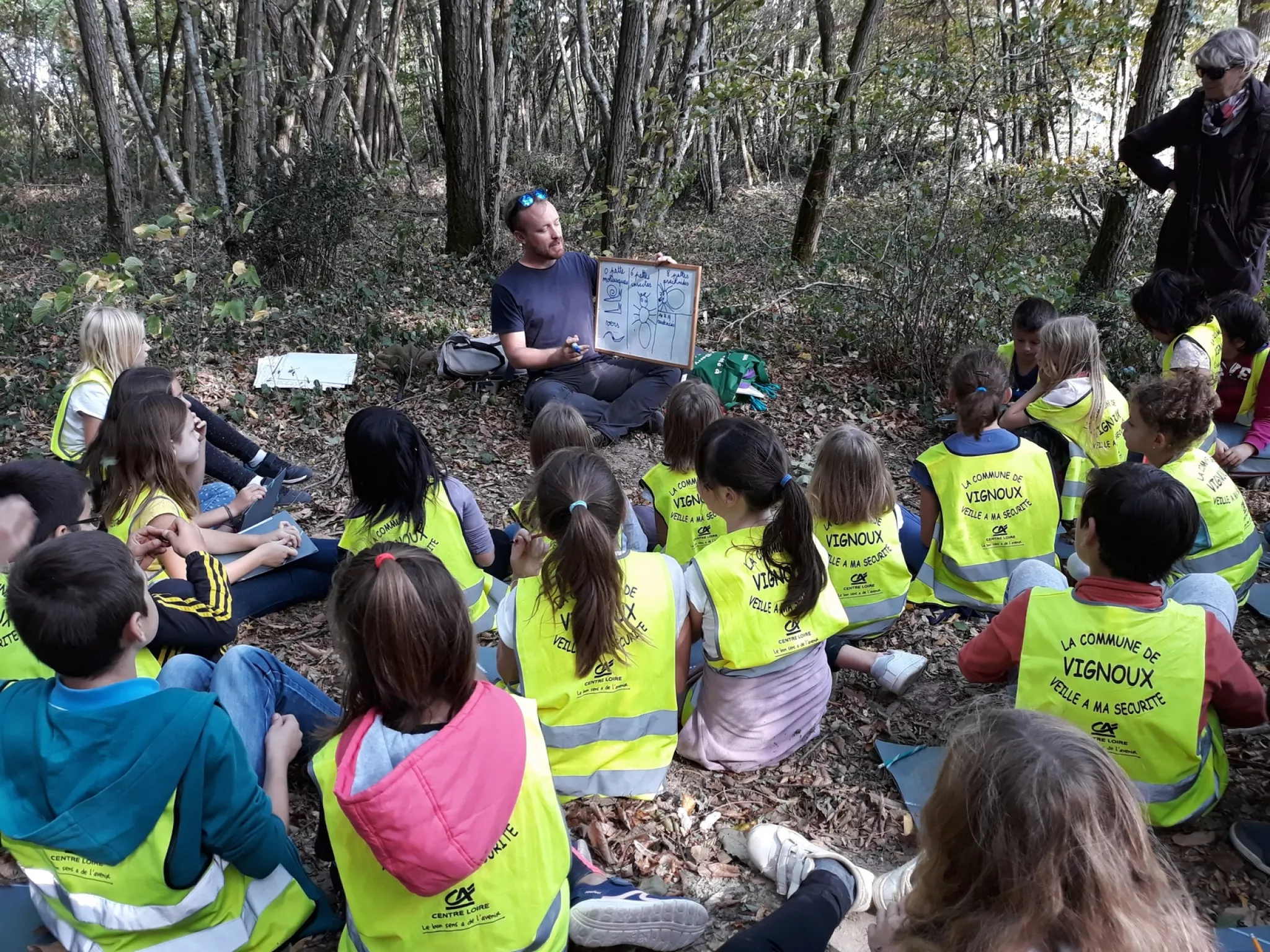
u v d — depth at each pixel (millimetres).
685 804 2641
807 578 2648
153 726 1835
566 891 2059
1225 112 4891
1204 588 2629
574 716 2553
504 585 3609
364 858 1844
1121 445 4098
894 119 6695
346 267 9164
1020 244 6547
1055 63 6566
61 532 2582
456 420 5547
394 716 1812
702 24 8984
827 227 10461
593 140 18375
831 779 2764
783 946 1921
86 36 8320
